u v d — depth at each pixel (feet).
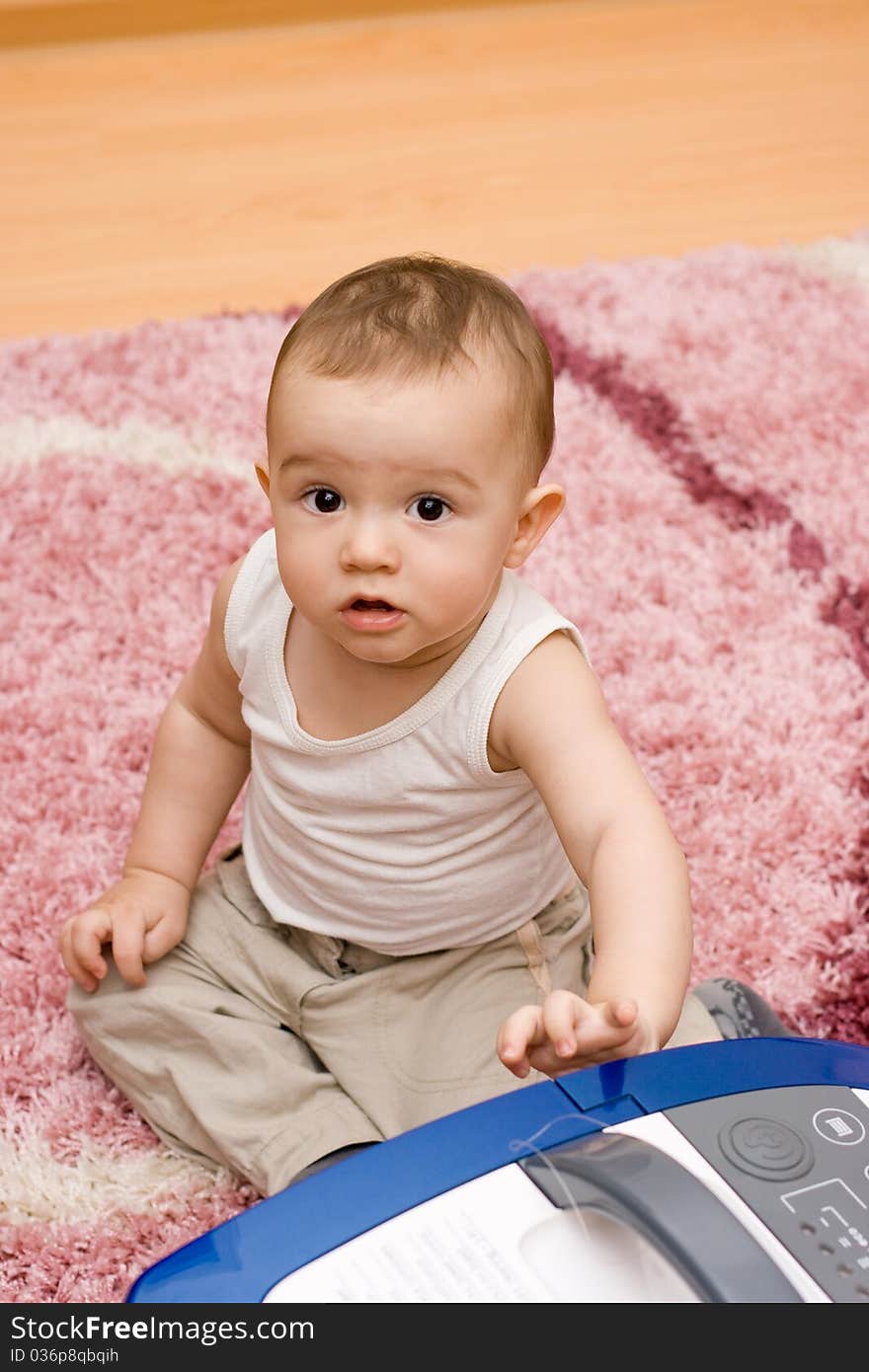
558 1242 2.06
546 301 5.99
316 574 2.65
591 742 2.86
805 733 4.34
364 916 3.20
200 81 7.89
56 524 4.94
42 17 8.13
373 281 2.79
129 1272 3.05
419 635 2.69
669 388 5.59
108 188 7.01
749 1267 1.96
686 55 8.07
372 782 3.02
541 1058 2.46
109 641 4.59
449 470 2.59
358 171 7.14
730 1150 2.16
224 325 5.88
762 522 5.06
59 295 6.27
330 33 8.32
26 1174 3.24
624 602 4.76
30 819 4.08
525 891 3.21
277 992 3.34
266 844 3.31
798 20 8.36
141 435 5.30
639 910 2.65
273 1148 3.11
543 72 7.95
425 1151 2.16
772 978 3.75
